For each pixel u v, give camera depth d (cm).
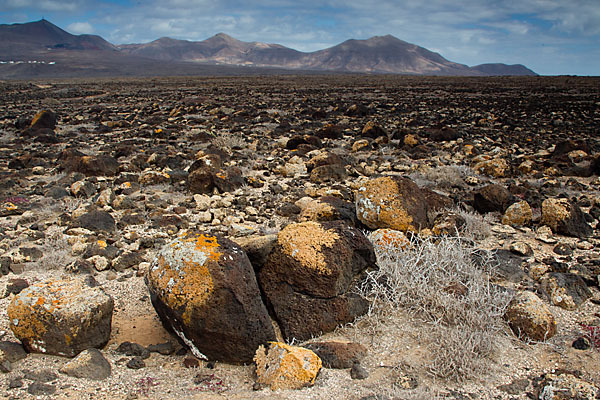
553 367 414
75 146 1719
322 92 5100
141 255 652
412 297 504
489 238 724
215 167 1123
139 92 5297
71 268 606
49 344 422
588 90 5000
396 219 658
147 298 547
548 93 4712
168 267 429
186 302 411
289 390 377
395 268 518
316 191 964
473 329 448
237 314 411
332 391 377
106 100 4200
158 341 464
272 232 730
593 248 681
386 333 461
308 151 1538
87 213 792
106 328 446
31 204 917
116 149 1540
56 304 420
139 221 798
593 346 440
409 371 406
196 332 417
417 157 1462
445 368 402
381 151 1543
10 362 415
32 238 722
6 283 563
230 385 392
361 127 2217
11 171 1290
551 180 1092
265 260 488
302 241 482
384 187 675
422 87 5947
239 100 3966
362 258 510
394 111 3012
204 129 2172
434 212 770
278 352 396
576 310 509
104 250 653
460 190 1059
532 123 2362
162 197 966
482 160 1327
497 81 7419
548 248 684
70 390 375
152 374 405
